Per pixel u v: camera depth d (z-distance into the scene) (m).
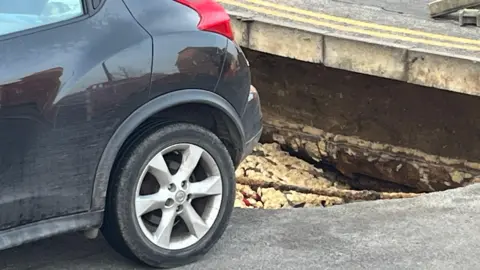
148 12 4.05
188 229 4.25
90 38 3.82
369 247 4.57
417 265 4.34
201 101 4.19
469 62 7.95
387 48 8.50
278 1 10.95
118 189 3.95
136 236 4.03
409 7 10.83
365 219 5.03
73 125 3.76
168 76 4.02
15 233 3.70
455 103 9.02
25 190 3.69
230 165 4.34
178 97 4.09
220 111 4.34
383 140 9.85
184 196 4.16
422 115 9.38
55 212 3.81
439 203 5.31
